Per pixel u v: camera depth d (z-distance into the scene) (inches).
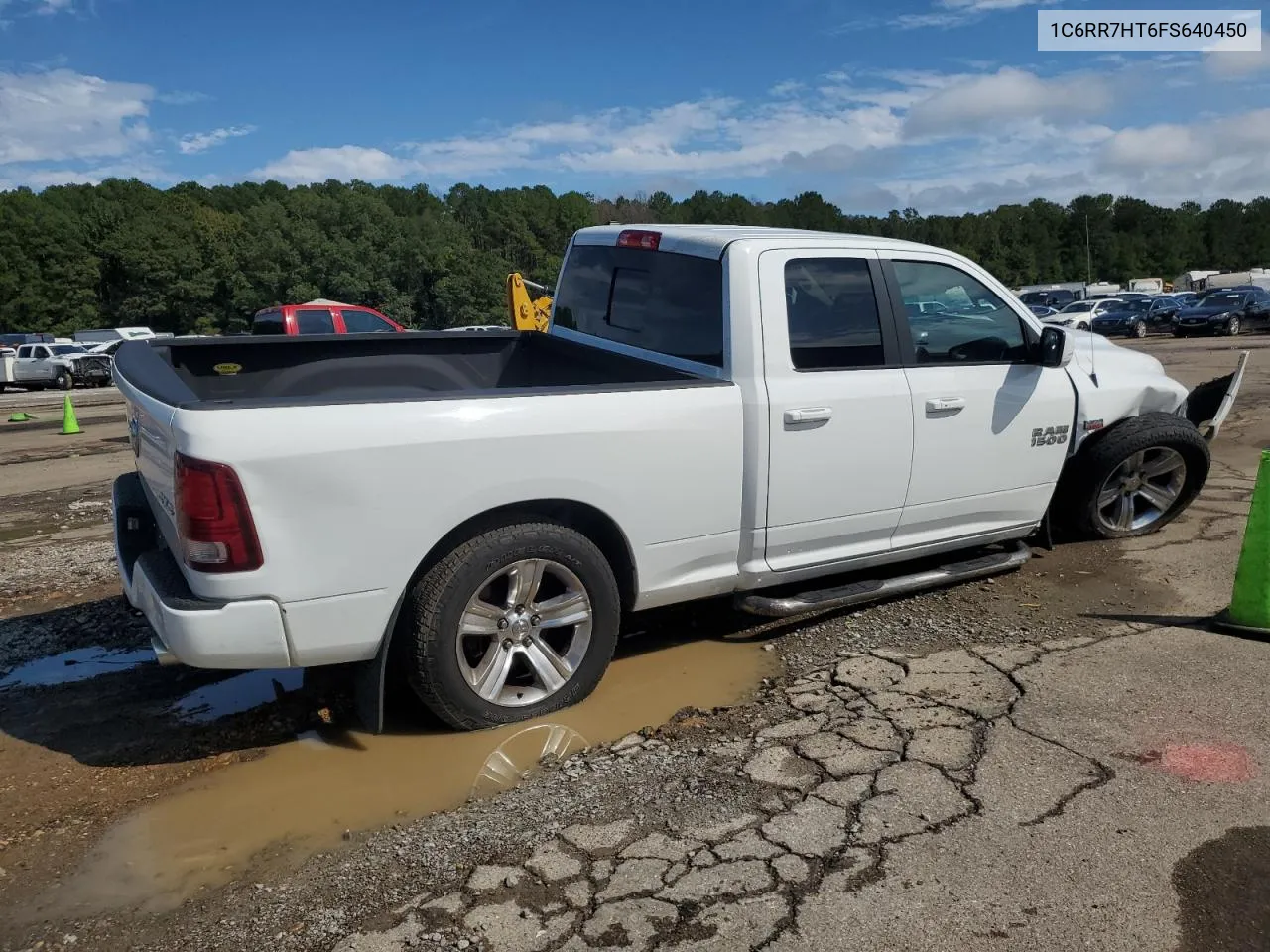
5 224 3624.5
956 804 119.0
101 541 274.1
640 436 145.1
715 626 184.2
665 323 173.8
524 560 138.9
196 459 116.8
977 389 181.9
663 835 114.1
